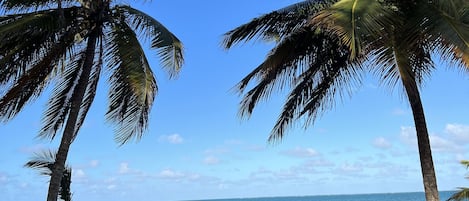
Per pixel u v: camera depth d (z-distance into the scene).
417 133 11.18
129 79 11.74
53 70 12.62
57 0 11.74
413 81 11.09
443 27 9.06
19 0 11.46
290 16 12.00
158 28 11.94
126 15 12.19
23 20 10.75
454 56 9.02
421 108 11.22
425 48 10.90
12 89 11.30
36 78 11.71
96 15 11.88
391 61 10.86
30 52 11.45
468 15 9.30
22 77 11.37
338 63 12.38
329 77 12.83
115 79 12.22
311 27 10.86
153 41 11.75
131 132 12.51
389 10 9.49
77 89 11.56
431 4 9.89
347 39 8.27
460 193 16.09
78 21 11.88
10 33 10.51
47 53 11.45
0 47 11.11
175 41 11.97
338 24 8.41
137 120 12.45
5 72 11.43
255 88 13.03
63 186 15.06
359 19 8.50
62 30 11.37
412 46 10.35
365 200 175.00
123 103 12.38
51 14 11.23
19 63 11.42
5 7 11.45
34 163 14.96
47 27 10.96
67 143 11.22
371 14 8.66
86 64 11.70
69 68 12.77
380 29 9.29
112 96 12.38
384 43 10.53
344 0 9.00
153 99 12.41
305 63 12.38
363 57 11.16
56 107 13.01
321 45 12.08
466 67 8.39
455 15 9.12
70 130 11.27
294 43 11.95
